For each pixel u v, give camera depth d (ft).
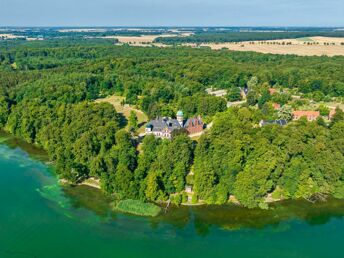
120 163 547.08
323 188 538.88
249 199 498.69
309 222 481.87
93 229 461.37
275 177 528.63
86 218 482.69
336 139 562.66
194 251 424.87
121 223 472.85
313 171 538.47
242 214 494.18
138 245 433.89
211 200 507.71
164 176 531.50
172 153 545.03
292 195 527.81
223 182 522.06
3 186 561.84
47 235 450.30
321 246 436.76
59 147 619.26
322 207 515.09
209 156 545.03
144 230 459.73
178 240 442.91
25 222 474.49
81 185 565.94
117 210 498.69
